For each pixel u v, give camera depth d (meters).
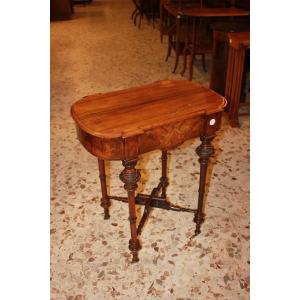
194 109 1.29
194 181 2.06
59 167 2.21
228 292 1.38
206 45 3.48
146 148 1.22
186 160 2.28
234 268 1.48
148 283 1.42
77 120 1.21
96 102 1.35
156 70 4.05
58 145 2.46
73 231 1.69
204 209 1.82
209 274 1.46
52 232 1.68
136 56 4.62
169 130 1.24
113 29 6.23
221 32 2.76
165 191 1.87
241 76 2.55
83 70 4.09
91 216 1.79
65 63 4.36
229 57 2.60
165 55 4.64
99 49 4.98
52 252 1.57
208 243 1.61
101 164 1.62
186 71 4.00
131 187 1.28
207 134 1.35
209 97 1.39
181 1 3.92
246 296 1.37
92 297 1.37
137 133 1.14
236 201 1.88
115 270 1.48
